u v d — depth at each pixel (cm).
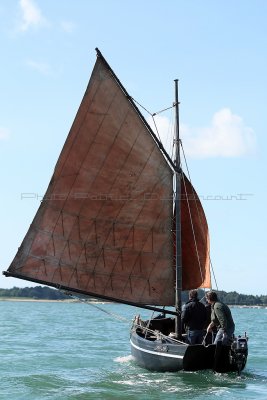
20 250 4259
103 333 8569
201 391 3534
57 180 4312
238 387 3641
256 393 3478
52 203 4306
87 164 4378
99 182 4400
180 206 4422
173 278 4425
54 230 4331
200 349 3784
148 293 4425
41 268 4303
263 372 4291
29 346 6328
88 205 4394
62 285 4338
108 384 3831
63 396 3500
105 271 4416
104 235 4412
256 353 5675
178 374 3944
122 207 4419
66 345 6481
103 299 4409
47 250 4319
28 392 3628
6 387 3788
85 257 4394
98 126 4362
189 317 4019
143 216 4425
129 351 5912
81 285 4378
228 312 3862
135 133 4372
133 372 4291
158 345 4128
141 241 4428
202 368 3891
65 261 4359
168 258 4428
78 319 13825
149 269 4431
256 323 13550
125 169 4409
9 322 11650
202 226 4425
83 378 4088
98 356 5406
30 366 4719
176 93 4438
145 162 4400
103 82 4331
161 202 4416
